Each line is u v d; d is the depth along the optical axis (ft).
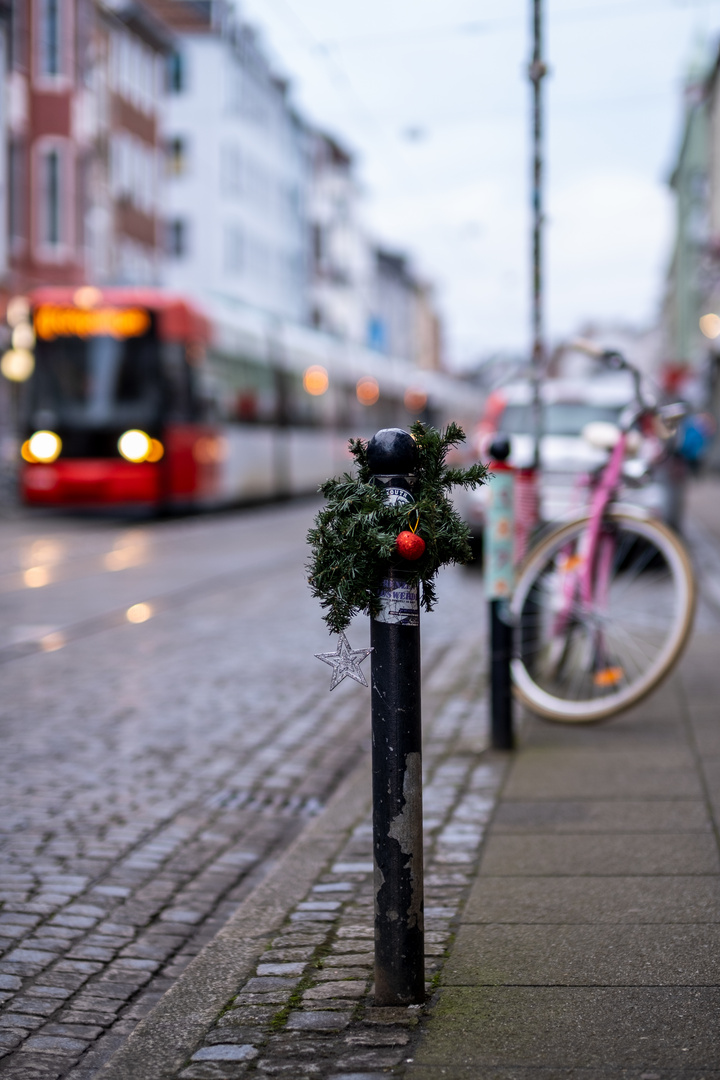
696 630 33.88
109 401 75.61
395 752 11.98
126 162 160.15
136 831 19.13
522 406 49.93
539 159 28.27
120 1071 11.08
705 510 86.12
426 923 14.23
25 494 76.07
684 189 237.04
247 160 228.43
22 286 125.49
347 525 11.75
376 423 131.85
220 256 219.00
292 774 22.35
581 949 13.29
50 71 129.08
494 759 21.34
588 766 20.63
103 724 25.68
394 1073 10.71
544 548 23.77
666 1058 10.77
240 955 13.66
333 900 15.34
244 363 89.56
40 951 14.73
